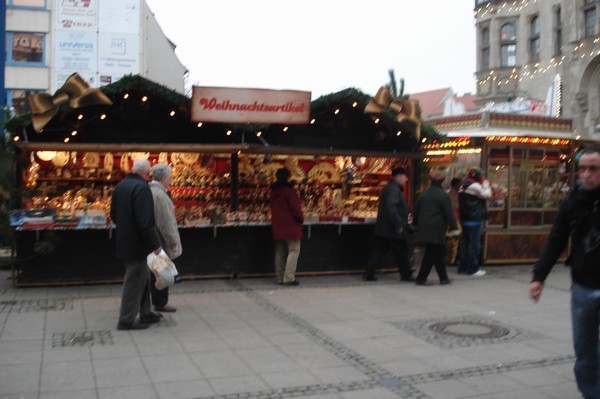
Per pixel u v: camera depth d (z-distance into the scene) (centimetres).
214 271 988
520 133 1176
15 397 465
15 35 2825
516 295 902
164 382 504
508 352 609
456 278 1045
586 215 418
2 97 1189
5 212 884
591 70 2458
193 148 962
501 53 2966
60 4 2856
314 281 991
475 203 1069
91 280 917
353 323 716
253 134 1039
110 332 654
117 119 994
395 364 565
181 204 1104
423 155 1102
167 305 762
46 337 631
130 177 654
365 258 1066
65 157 1057
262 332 669
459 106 3017
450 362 573
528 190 1219
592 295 416
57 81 2872
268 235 1010
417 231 984
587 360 425
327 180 1187
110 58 2922
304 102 961
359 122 1116
